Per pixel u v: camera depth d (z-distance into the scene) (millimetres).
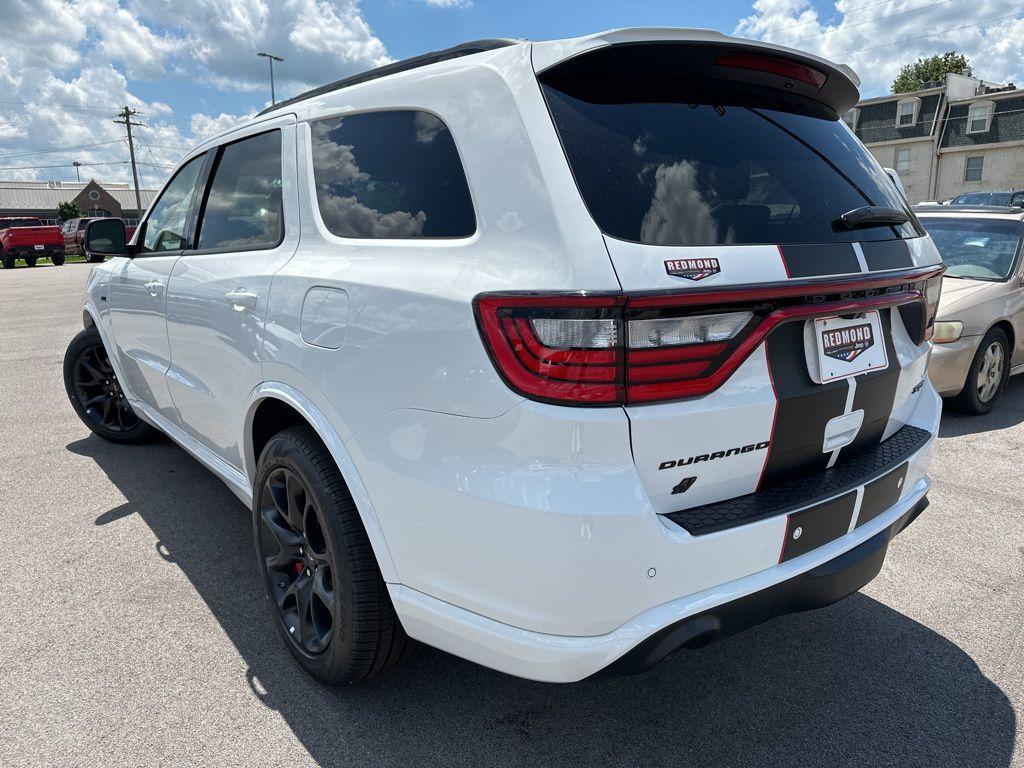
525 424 1573
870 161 2357
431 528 1777
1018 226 5863
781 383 1794
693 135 1846
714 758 2055
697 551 1659
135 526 3502
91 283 4301
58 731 2129
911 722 2201
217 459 3078
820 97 2240
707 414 1656
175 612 2762
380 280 1928
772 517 1765
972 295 5195
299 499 2295
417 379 1771
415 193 1976
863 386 2031
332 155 2326
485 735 2143
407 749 2084
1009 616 2779
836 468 2031
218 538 3379
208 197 3094
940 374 5055
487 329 1621
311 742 2105
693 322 1592
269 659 2484
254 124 2848
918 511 2328
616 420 1544
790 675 2430
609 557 1562
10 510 3682
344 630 2098
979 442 4809
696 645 1785
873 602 2885
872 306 1942
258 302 2406
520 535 1593
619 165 1693
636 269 1552
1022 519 3625
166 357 3320
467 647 1782
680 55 1848
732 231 1732
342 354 1995
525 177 1693
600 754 2070
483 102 1847
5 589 2912
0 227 30703
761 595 1789
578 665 1622
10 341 8984
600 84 1815
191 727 2156
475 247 1751
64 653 2496
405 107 2082
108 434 4637
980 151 38562
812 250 1830
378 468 1897
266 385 2381
